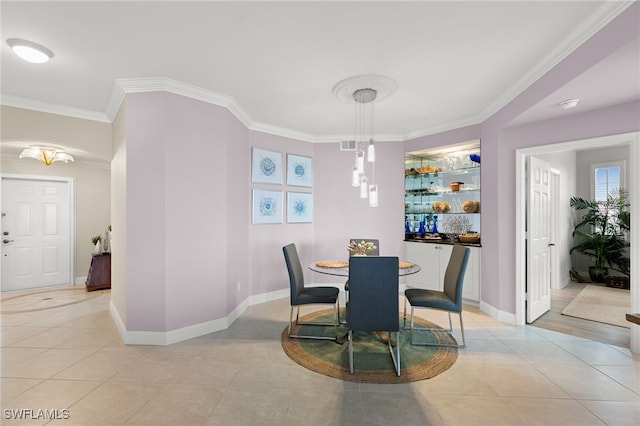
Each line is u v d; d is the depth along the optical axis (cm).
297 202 475
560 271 519
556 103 270
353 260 242
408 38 223
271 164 444
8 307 418
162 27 210
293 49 238
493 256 368
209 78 288
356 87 305
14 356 271
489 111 365
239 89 313
